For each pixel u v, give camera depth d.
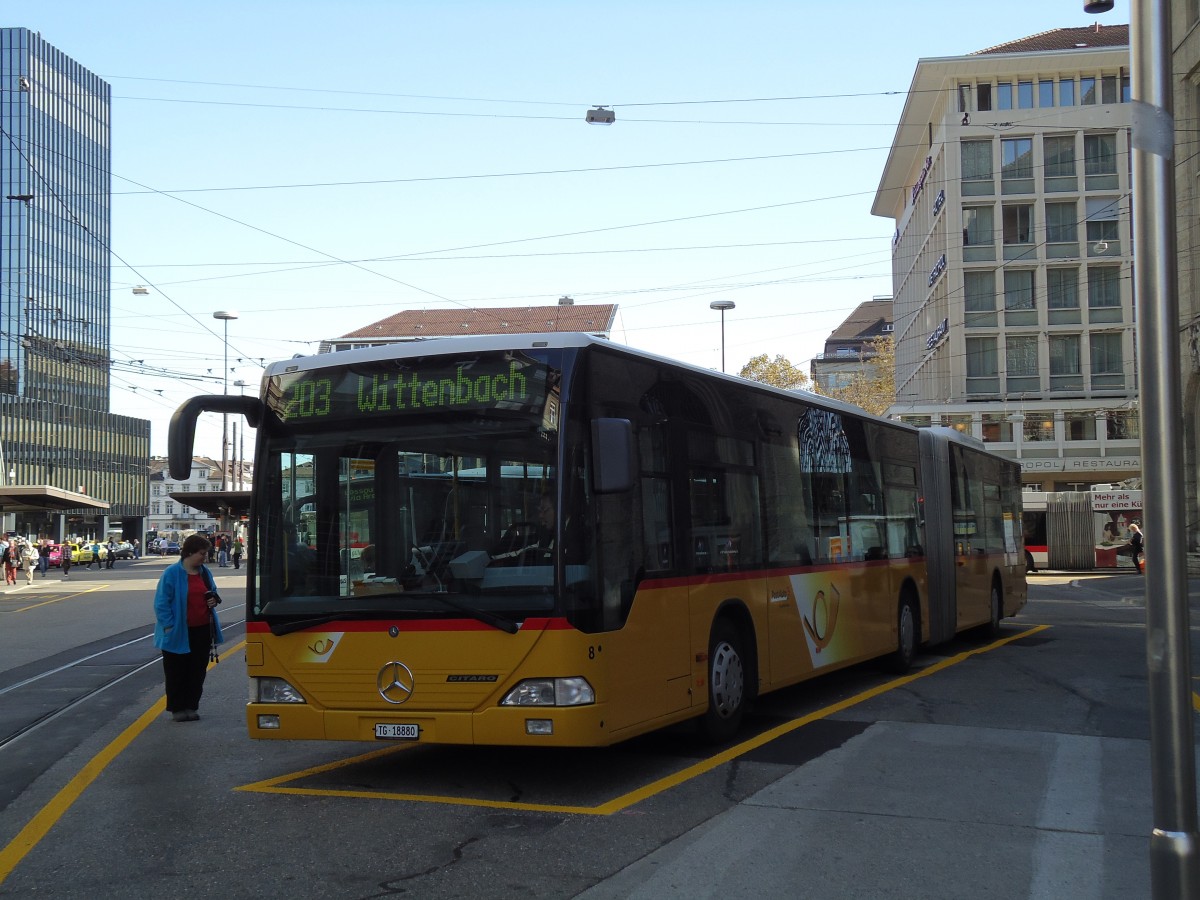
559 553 7.15
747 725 10.04
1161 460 3.91
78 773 8.35
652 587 7.98
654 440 8.28
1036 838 6.32
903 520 14.43
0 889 5.53
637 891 5.38
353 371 7.90
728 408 9.65
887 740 9.25
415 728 7.31
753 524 9.88
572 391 7.38
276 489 7.98
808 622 10.91
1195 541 33.97
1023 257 54.97
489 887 5.43
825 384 117.50
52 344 52.09
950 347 55.72
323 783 7.86
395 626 7.41
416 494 7.58
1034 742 9.16
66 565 54.03
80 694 12.87
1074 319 54.66
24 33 50.34
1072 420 54.50
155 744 9.54
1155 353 3.92
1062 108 54.50
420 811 6.95
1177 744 3.88
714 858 5.91
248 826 6.66
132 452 112.12
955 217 55.34
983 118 55.25
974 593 17.36
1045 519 45.34
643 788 7.52
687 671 8.41
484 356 7.59
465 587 7.32
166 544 109.88
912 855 5.99
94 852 6.16
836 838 6.30
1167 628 3.89
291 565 7.83
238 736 9.89
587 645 7.15
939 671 14.00
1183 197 33.47
